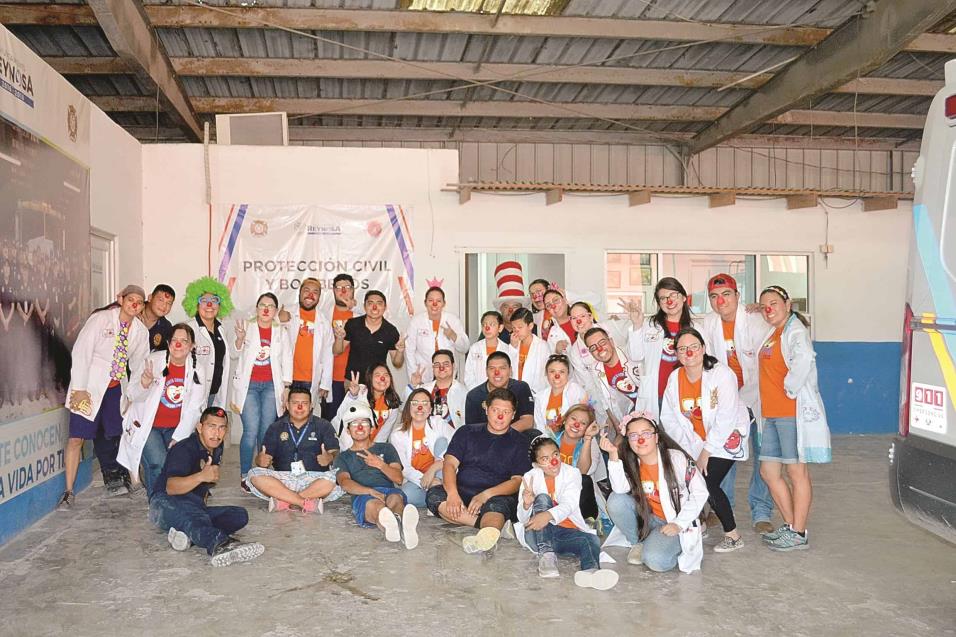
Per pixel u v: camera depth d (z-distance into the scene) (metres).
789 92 9.10
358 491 5.43
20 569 4.39
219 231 8.72
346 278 7.37
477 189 8.77
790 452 4.78
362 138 11.98
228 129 8.88
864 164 13.41
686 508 4.40
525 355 6.30
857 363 9.81
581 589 4.09
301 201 8.83
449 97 10.48
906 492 3.44
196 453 4.93
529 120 11.68
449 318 7.16
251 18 7.60
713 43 8.50
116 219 7.65
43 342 5.52
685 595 4.01
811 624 3.62
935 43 8.09
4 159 4.89
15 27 7.92
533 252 9.20
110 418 5.99
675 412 4.97
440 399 6.04
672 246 9.44
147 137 12.10
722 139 11.27
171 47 8.57
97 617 3.68
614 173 13.02
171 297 6.42
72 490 5.84
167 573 4.32
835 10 7.62
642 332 5.48
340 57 8.95
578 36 7.95
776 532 4.89
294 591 4.04
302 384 6.99
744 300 9.64
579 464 5.22
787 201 9.62
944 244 3.29
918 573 4.38
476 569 4.43
